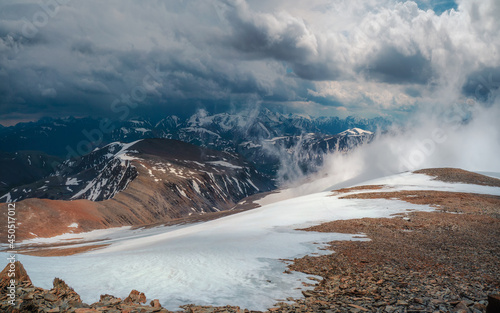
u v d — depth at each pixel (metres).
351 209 43.72
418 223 31.41
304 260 19.97
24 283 11.27
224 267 17.81
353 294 13.03
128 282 14.60
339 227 32.47
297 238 28.17
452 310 10.63
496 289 13.05
